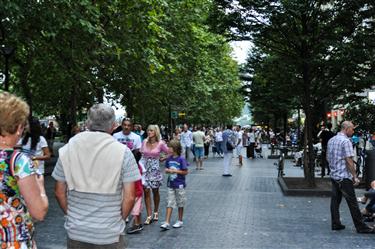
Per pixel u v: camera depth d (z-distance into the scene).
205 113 48.38
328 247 7.58
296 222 9.60
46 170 20.75
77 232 3.81
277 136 40.91
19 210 3.15
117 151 3.88
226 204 11.87
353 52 13.17
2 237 3.10
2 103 3.13
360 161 17.50
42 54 15.84
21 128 3.21
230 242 7.87
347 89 14.72
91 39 14.89
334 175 8.79
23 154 3.14
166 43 22.53
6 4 10.05
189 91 31.02
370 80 13.70
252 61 16.45
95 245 3.81
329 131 18.22
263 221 9.69
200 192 14.12
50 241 7.79
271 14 13.77
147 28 17.86
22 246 3.13
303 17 14.05
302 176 19.50
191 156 34.06
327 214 10.55
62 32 14.04
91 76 19.12
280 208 11.32
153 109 32.16
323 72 14.80
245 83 27.48
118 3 16.31
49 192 13.69
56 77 20.38
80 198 3.85
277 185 16.11
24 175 3.07
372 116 15.27
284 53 14.95
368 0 13.29
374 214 9.67
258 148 34.44
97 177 3.82
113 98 27.86
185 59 25.67
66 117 42.09
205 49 26.50
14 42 13.97
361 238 8.22
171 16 23.05
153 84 24.61
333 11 13.74
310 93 15.39
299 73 15.39
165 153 9.48
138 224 8.59
